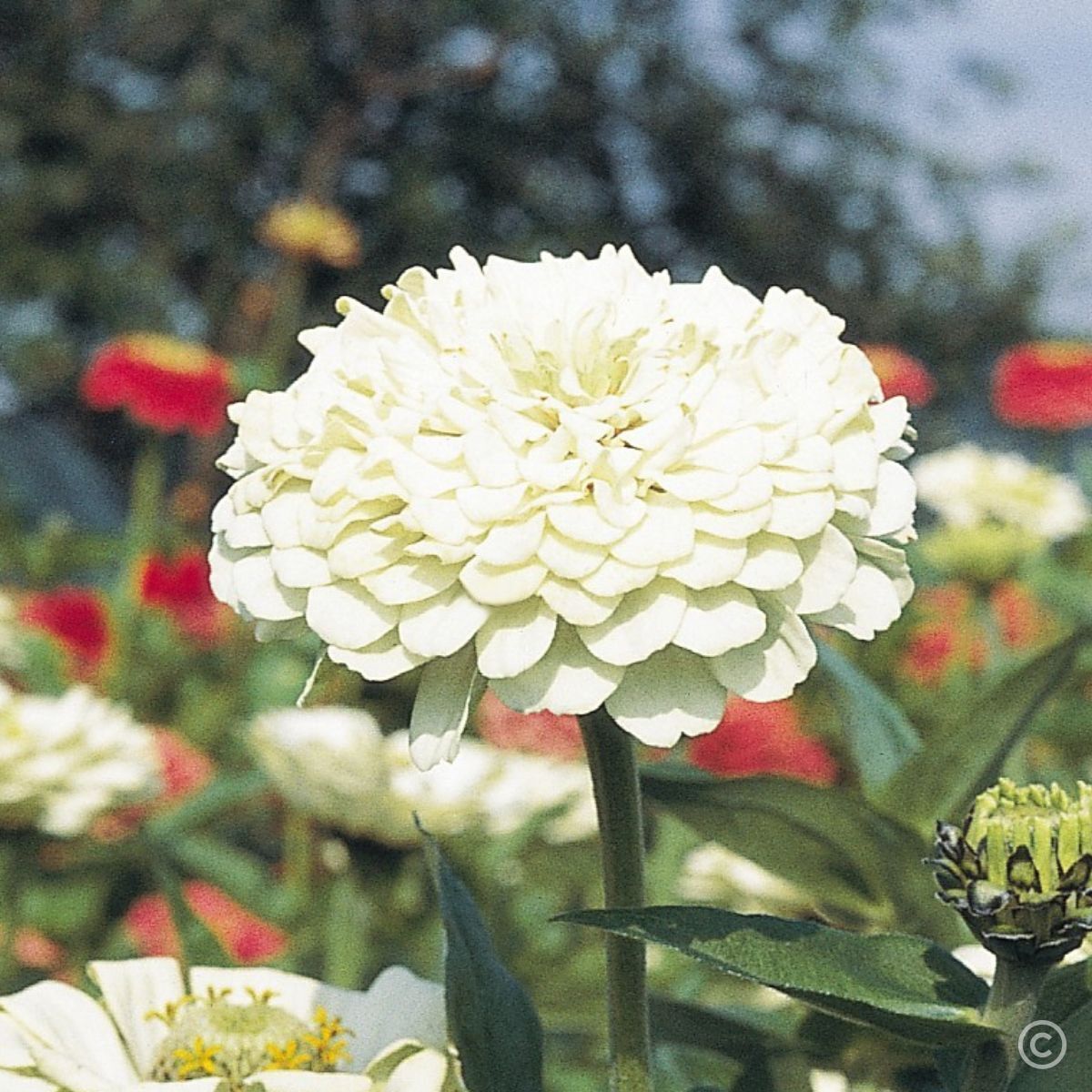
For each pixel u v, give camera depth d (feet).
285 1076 3.61
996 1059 3.17
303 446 3.24
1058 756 9.20
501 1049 3.61
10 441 27.96
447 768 8.07
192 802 9.27
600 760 3.42
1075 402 13.75
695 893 7.53
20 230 42.83
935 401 47.32
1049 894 3.05
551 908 7.87
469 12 46.85
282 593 3.22
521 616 3.02
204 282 45.68
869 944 3.22
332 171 45.70
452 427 3.17
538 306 3.45
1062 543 13.87
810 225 49.08
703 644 2.97
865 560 3.29
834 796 4.40
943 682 10.46
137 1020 4.09
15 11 44.60
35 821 7.91
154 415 13.47
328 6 46.39
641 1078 3.48
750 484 3.00
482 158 47.80
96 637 13.05
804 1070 4.52
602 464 3.01
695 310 3.48
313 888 10.30
